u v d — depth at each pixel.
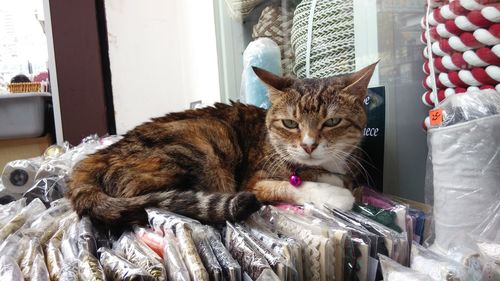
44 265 0.65
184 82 2.41
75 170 1.02
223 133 1.16
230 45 1.82
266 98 1.46
